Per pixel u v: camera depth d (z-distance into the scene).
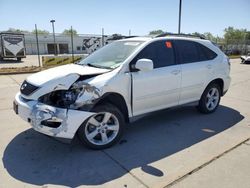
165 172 3.08
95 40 21.73
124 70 3.76
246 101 6.71
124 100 3.81
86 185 2.82
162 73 4.20
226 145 3.84
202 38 5.29
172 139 4.08
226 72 5.48
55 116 3.17
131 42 4.36
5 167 3.18
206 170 3.12
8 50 25.47
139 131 4.43
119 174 3.04
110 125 3.73
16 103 3.61
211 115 5.36
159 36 4.45
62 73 3.53
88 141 3.55
